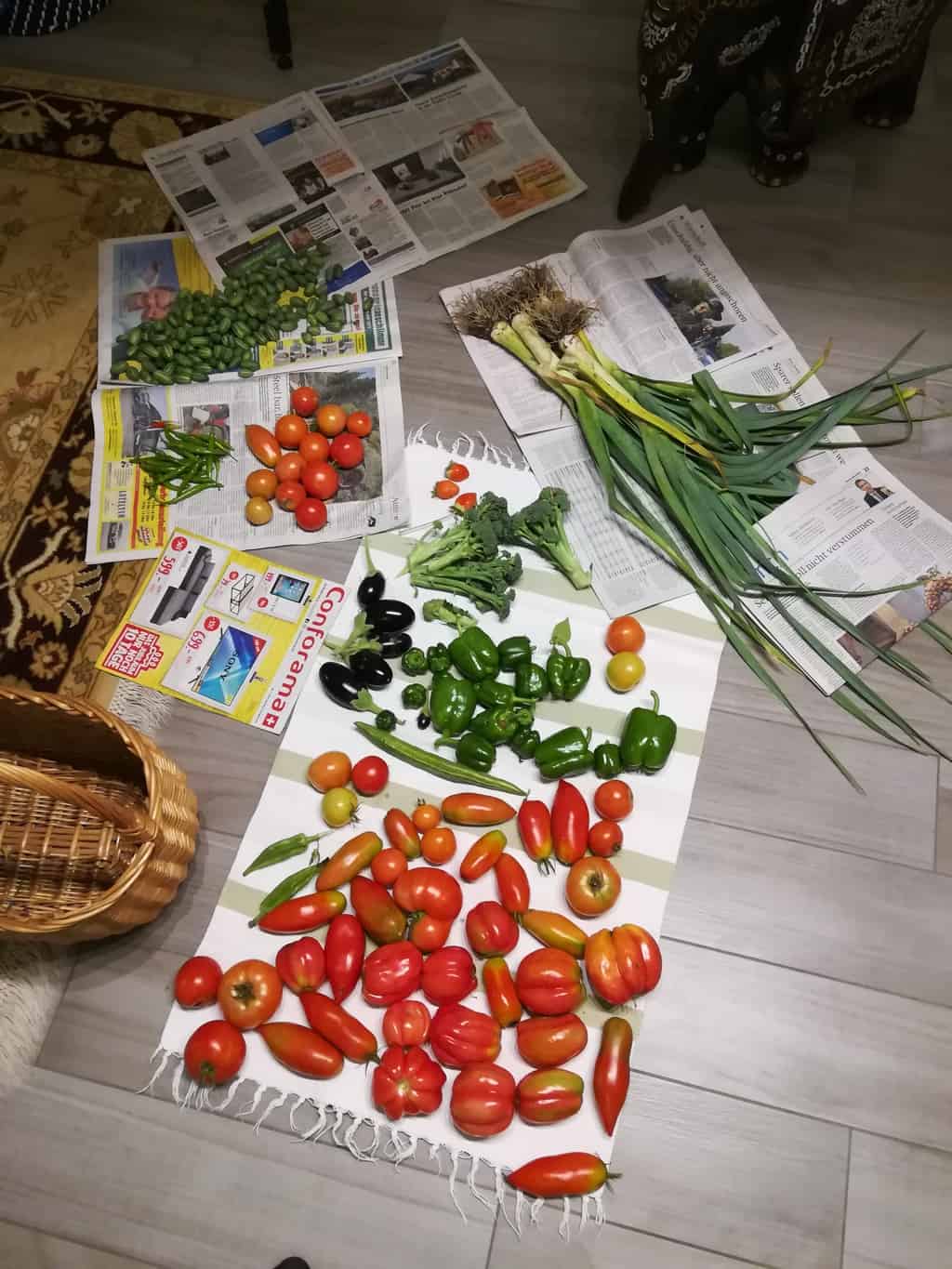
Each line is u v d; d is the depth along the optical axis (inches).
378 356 71.2
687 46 62.7
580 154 79.0
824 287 74.3
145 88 82.0
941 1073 53.1
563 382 66.8
